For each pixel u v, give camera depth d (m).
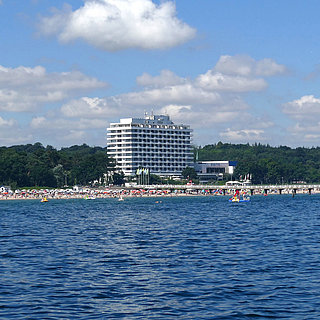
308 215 162.12
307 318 43.38
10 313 45.38
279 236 100.12
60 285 56.22
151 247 85.94
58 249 84.50
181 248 84.12
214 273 62.03
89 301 49.41
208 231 111.44
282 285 55.19
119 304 48.31
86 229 120.88
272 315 44.38
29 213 189.38
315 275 60.12
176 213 178.50
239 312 45.34
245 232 108.50
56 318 43.88
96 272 63.50
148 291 53.22
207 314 44.88
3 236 106.50
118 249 83.94
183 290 53.50
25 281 58.34
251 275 60.56
